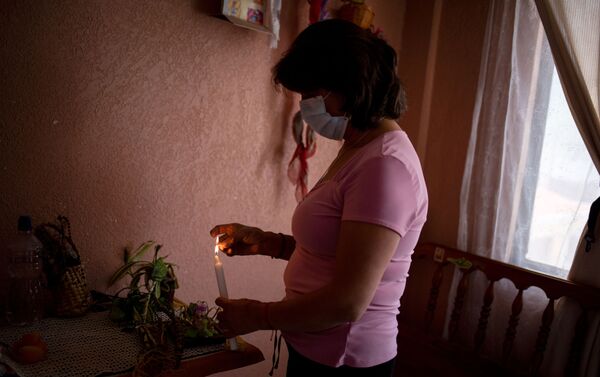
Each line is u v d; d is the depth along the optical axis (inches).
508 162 73.6
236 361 41.5
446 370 73.7
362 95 33.3
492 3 73.6
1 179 44.2
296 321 32.3
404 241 35.1
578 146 68.3
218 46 58.1
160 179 55.6
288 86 36.6
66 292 44.7
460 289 75.6
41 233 44.4
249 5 57.9
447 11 81.4
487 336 75.4
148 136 53.6
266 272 71.0
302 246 37.3
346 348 35.5
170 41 53.7
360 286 30.0
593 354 63.1
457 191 81.2
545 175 71.6
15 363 36.3
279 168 68.6
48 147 46.6
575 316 65.5
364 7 67.0
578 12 63.3
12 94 43.7
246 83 61.9
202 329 43.4
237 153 62.7
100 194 50.9
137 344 41.2
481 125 75.4
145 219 55.1
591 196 66.4
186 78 55.7
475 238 76.4
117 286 53.7
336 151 77.4
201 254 61.5
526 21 71.6
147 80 52.5
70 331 42.6
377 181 31.3
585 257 64.4
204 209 60.6
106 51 49.0
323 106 35.9
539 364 67.2
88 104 48.6
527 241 73.7
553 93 70.6
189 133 57.2
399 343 80.0
